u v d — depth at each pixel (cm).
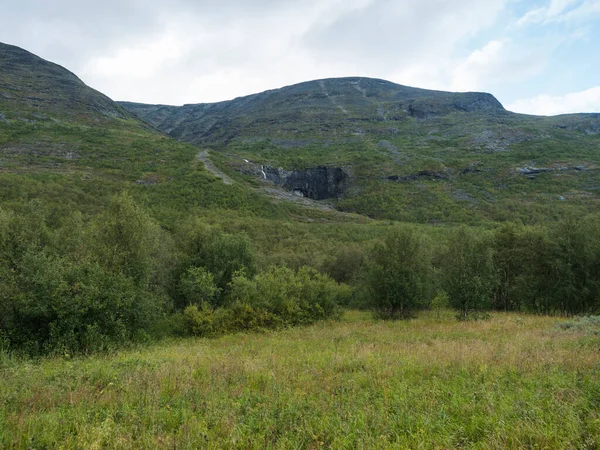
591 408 536
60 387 721
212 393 664
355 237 6378
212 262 2412
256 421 534
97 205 5400
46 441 479
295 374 820
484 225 7569
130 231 1684
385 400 602
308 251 5144
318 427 512
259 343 1406
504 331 1549
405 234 2305
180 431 494
